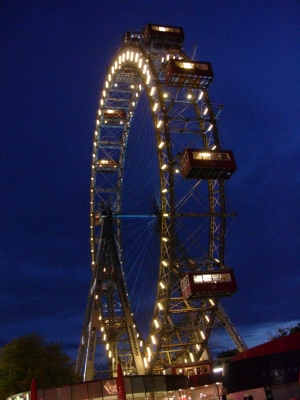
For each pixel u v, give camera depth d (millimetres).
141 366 56125
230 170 53750
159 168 56688
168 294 56562
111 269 62438
